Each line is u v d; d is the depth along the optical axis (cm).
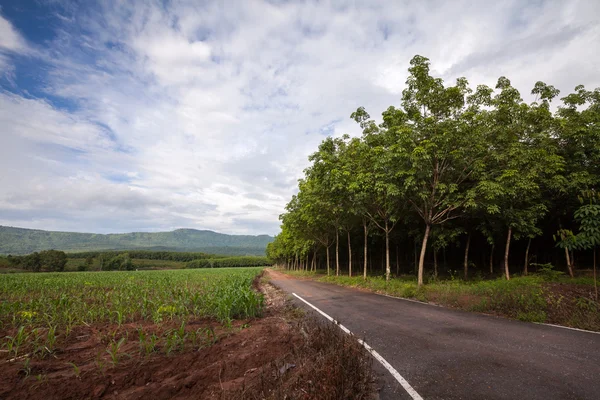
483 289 1095
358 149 1591
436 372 429
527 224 1534
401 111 1358
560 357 476
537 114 1352
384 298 1248
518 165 1316
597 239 830
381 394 368
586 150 1423
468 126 1267
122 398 378
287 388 355
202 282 1916
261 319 856
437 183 1379
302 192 2514
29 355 515
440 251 2877
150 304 995
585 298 808
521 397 348
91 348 569
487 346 543
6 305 880
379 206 1725
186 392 393
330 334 525
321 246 4119
